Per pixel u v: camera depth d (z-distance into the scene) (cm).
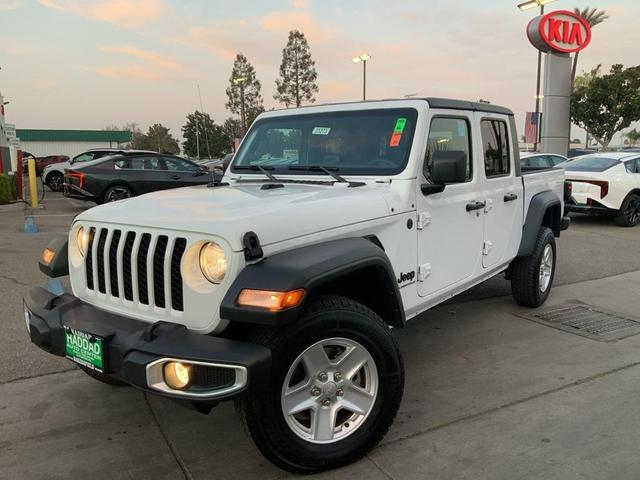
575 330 513
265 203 292
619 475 280
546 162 1641
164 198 330
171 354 238
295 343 257
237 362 234
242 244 248
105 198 1309
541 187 561
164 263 264
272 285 239
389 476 282
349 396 287
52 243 341
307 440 273
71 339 279
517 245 523
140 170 1342
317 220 284
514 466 289
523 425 333
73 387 390
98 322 279
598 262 820
